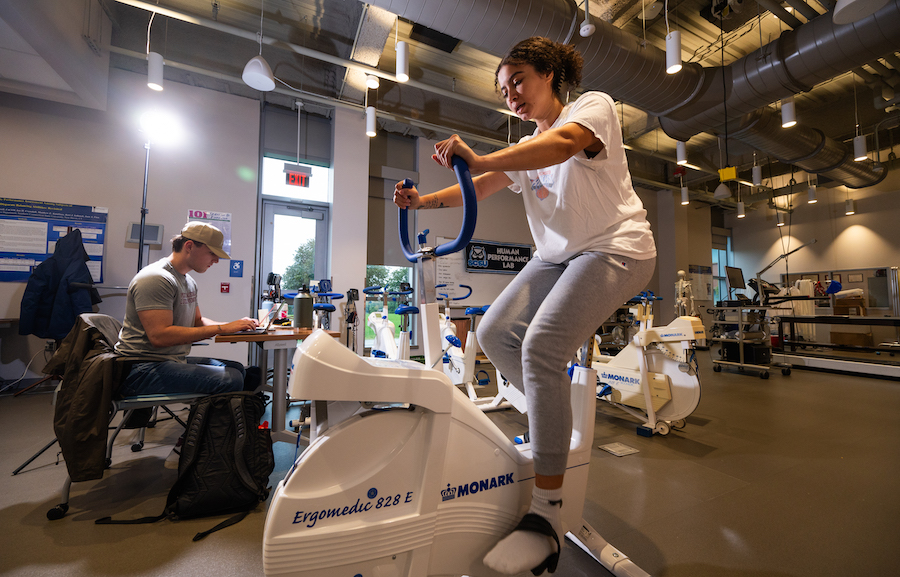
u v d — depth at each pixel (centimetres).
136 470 179
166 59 396
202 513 139
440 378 74
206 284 429
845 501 154
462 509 78
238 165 452
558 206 92
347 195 501
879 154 685
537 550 73
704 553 119
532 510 80
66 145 379
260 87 346
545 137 72
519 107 98
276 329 202
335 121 499
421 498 72
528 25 314
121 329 170
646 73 377
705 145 725
